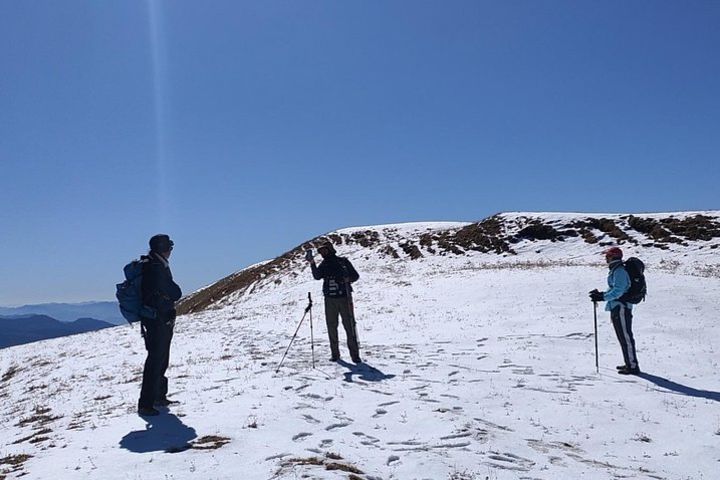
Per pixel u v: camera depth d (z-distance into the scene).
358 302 25.23
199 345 18.05
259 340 17.73
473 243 52.75
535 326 16.34
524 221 54.22
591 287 21.44
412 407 8.84
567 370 11.73
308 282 42.91
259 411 8.45
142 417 8.29
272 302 36.38
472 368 11.89
